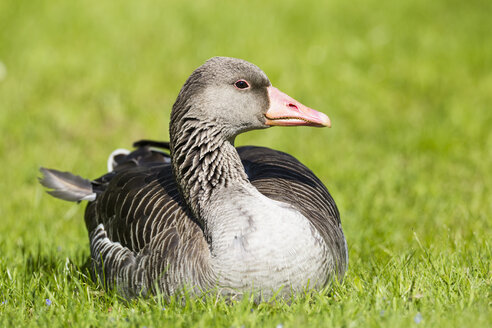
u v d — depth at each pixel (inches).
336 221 367.2
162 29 1052.5
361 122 734.5
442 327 287.3
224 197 321.7
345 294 335.6
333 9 1200.2
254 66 341.7
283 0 1257.4
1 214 523.2
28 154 646.5
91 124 730.2
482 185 546.9
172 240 332.2
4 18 1081.4
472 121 701.3
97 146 680.4
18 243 460.4
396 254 398.0
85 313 324.5
